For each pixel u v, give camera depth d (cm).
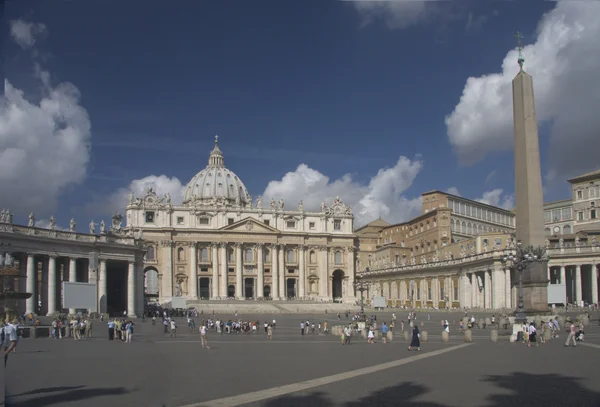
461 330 5403
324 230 14912
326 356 3145
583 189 10562
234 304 11894
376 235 17525
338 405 1705
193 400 1788
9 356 3108
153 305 11562
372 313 9800
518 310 4200
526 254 4419
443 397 1806
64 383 2114
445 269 10731
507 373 2316
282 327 6644
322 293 14662
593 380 2119
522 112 4709
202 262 13912
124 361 2866
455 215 14500
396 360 2873
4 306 4231
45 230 6900
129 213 13675
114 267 8769
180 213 13962
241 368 2578
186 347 3822
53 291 6969
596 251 8675
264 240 14350
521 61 4769
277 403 1739
